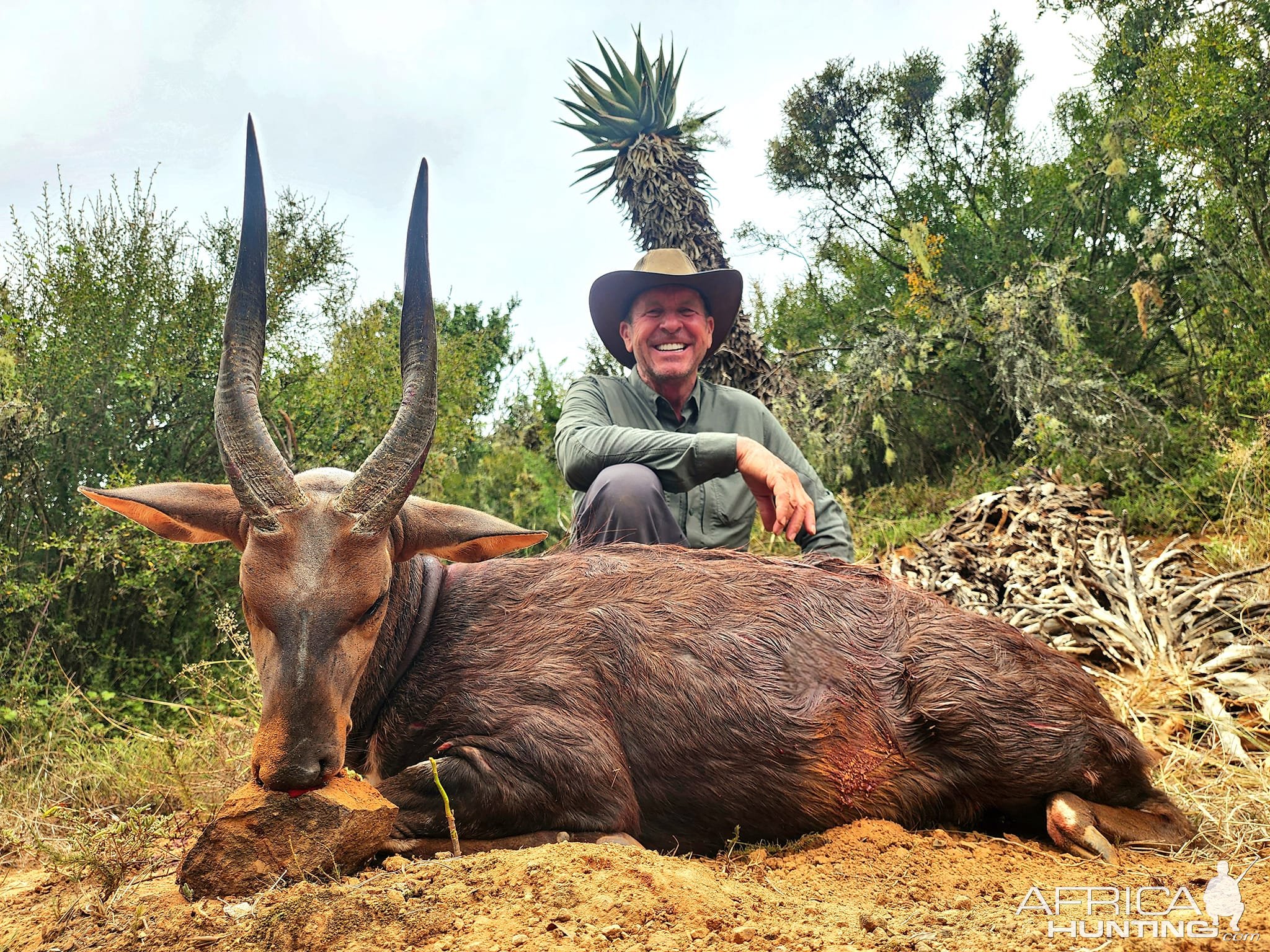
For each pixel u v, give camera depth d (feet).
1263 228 8.19
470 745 2.93
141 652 6.47
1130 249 10.66
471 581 3.27
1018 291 10.27
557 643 3.09
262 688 2.49
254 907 2.39
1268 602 4.94
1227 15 8.18
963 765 3.14
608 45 10.08
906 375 11.05
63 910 2.67
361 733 3.08
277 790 2.42
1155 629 4.92
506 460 9.78
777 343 13.66
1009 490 7.70
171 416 6.95
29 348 6.65
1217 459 7.76
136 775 4.42
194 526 2.89
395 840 2.82
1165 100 8.72
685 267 5.28
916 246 10.93
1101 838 2.97
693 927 2.20
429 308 2.68
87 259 6.86
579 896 2.29
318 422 7.77
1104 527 6.92
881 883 2.68
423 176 2.69
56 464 6.60
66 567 6.23
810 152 12.94
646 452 4.32
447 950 2.12
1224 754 3.93
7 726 5.33
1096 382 9.18
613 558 3.41
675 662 3.11
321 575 2.47
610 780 2.93
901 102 12.57
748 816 3.10
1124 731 3.22
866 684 3.18
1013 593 5.99
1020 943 2.09
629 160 9.86
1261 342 8.21
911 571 6.52
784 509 3.97
